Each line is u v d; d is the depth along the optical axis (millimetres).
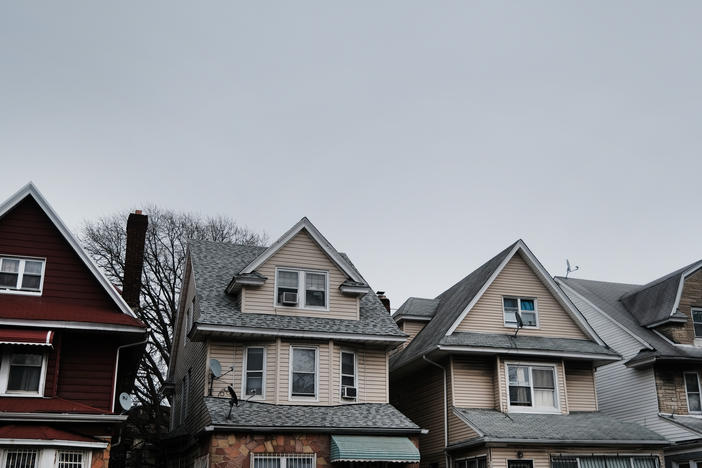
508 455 20625
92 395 17688
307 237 22875
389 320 23109
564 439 20828
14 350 17328
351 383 21906
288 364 20969
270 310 21625
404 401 26781
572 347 24328
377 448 19219
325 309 22266
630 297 29422
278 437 19094
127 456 32875
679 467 23609
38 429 15484
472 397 23156
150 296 36188
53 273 18750
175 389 27672
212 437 18484
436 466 23469
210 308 21125
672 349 25812
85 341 18141
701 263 27438
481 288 24406
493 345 23281
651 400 25219
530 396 23422
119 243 37312
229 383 20500
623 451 21797
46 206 19031
